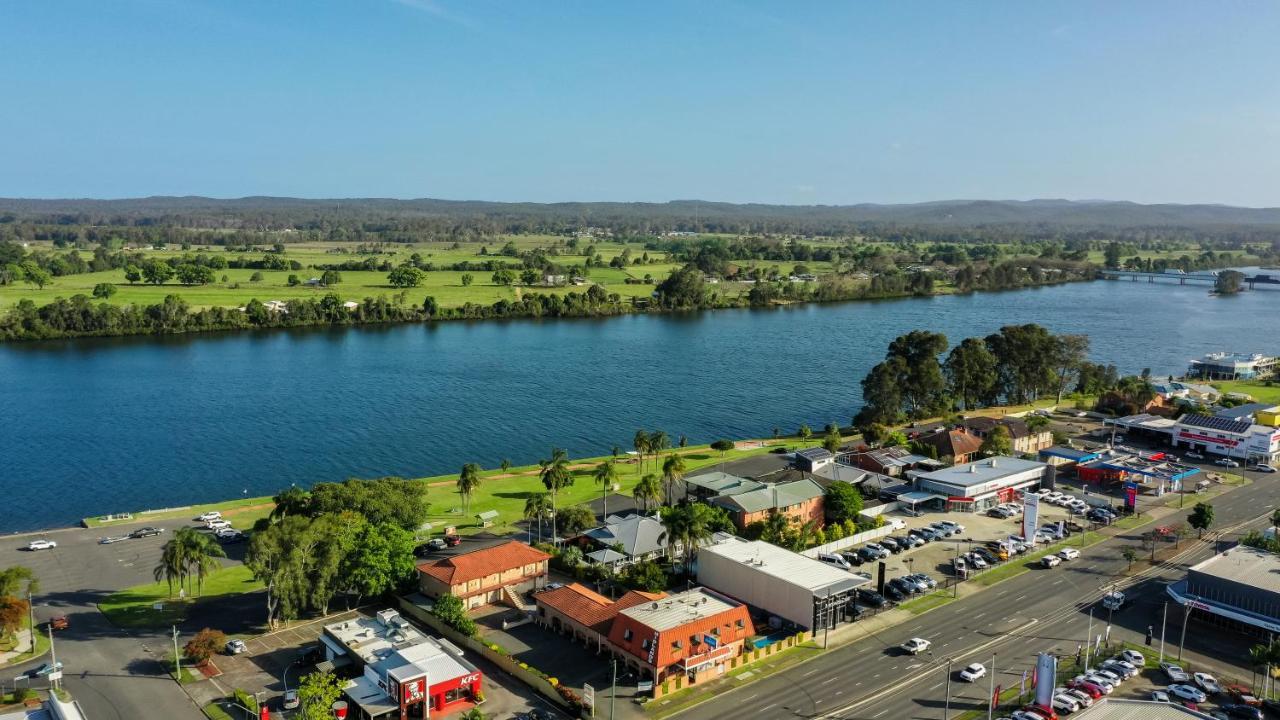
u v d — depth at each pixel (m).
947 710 112.56
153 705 113.38
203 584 154.50
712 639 121.25
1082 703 113.69
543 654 128.62
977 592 151.25
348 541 143.50
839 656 128.88
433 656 119.00
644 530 166.38
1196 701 114.81
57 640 131.88
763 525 169.75
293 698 112.56
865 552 165.50
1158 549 170.62
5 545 174.88
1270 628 131.50
